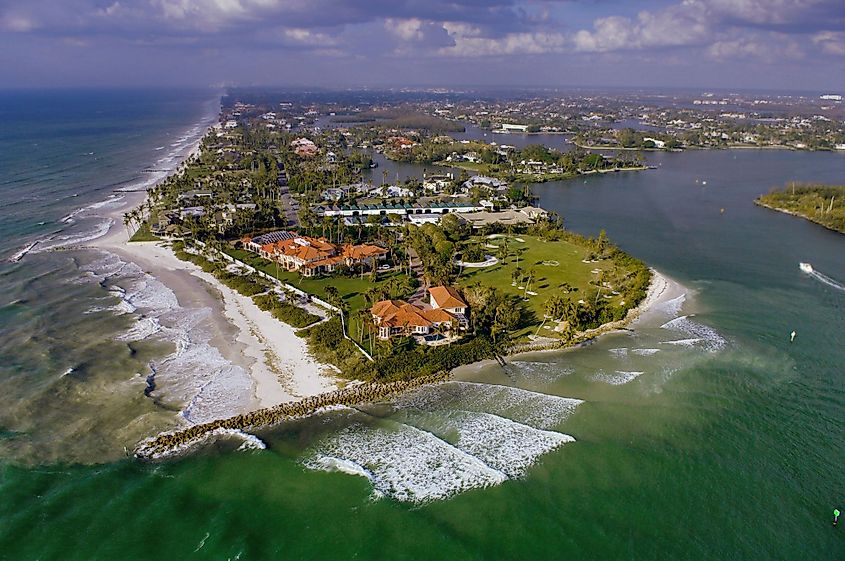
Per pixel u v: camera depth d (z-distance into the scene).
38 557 57.66
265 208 189.00
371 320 104.38
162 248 158.12
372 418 80.94
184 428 77.31
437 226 171.75
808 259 155.38
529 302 120.88
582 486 68.06
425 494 66.69
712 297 126.31
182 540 60.03
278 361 95.38
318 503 65.19
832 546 60.12
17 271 136.00
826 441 76.62
